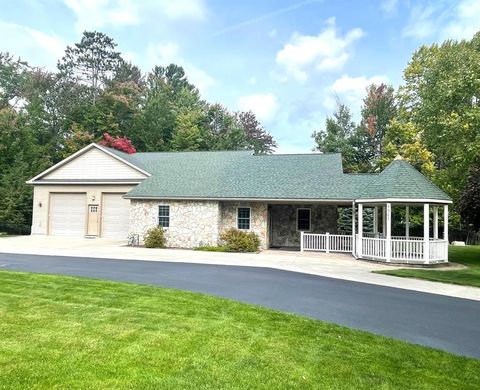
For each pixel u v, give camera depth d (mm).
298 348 5559
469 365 5266
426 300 9203
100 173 24516
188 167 24188
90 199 24531
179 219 20719
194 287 9695
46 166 33875
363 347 5758
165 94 54406
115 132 42969
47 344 5320
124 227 24000
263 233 20344
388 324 7094
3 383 4152
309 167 22250
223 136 50531
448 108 18125
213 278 11062
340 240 19266
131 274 11430
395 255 16469
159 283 10094
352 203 19219
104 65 55656
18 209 30562
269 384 4391
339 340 6016
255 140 57250
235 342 5664
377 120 42344
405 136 31625
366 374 4789
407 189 16062
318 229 21734
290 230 22094
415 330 6797
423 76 24344
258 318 6973
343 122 44969
